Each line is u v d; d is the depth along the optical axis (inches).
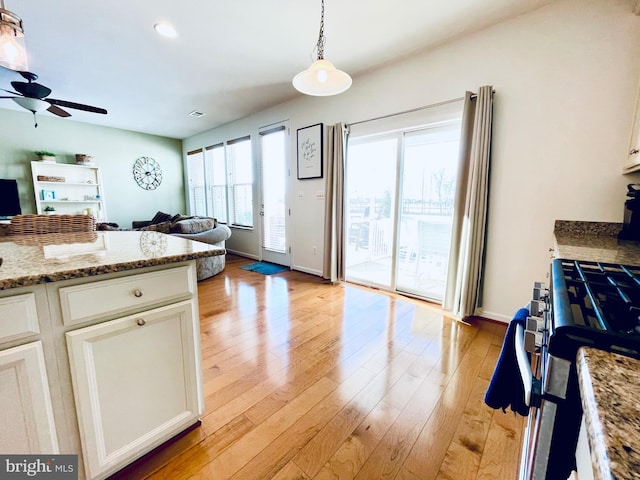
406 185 125.0
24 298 32.5
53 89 146.3
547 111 84.0
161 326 44.8
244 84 140.6
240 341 87.0
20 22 65.1
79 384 37.2
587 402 14.4
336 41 101.5
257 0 80.8
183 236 145.6
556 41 81.1
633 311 23.3
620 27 72.6
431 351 81.2
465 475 44.9
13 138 188.4
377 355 79.2
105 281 38.5
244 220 212.8
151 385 44.7
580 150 80.0
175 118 201.0
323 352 80.8
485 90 89.8
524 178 89.3
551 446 21.5
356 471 45.6
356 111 132.3
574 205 82.2
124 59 115.6
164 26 93.1
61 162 208.1
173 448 49.2
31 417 33.9
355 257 152.3
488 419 56.2
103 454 40.5
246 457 47.9
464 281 98.1
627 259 45.4
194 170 261.6
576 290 31.0
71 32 96.2
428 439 51.6
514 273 94.5
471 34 96.0
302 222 167.0
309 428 54.1
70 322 36.1
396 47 105.0
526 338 27.0
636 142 65.4
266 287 140.6
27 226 72.8
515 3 81.1
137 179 246.7
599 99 76.5
